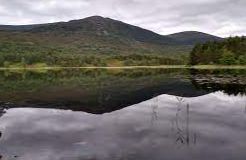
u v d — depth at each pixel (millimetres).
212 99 34844
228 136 18875
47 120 24547
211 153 15805
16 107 31953
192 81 59906
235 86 47906
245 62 138375
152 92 43688
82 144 17703
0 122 23859
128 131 20406
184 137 18734
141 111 27891
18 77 89062
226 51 151750
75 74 109062
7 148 17203
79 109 30172
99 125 22406
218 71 101312
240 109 28062
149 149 16531
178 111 27500
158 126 21656
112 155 15688
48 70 160375
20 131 20922
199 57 160375
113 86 55000
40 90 49375
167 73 100250
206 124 22078
